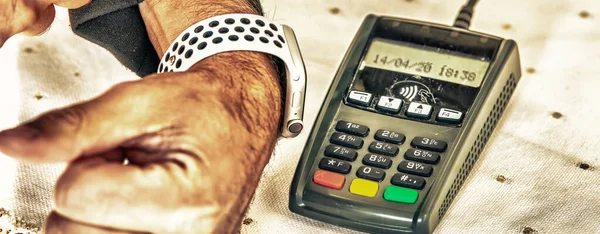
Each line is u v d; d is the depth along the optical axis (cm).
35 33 60
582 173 63
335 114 63
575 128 68
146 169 39
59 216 38
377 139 61
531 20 82
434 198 56
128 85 42
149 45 67
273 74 55
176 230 39
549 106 71
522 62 76
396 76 65
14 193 61
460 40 67
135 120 40
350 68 66
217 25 56
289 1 85
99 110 39
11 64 75
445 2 85
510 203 61
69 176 37
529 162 65
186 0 64
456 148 59
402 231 56
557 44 79
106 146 39
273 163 65
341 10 85
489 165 65
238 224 45
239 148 44
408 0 86
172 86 43
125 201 38
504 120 70
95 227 38
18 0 54
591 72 75
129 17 65
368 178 58
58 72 75
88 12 63
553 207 60
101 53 77
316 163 59
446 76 65
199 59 55
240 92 49
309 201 58
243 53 55
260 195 62
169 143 41
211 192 41
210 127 43
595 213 59
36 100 71
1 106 70
